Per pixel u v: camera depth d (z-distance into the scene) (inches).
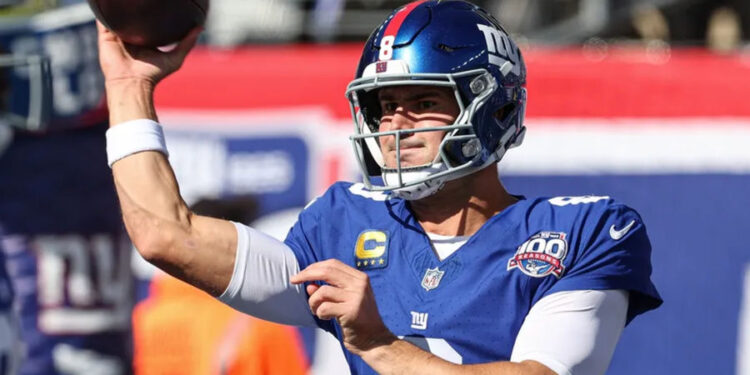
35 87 458.6
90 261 630.5
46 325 629.9
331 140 616.7
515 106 313.3
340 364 591.2
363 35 760.3
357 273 268.8
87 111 610.2
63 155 626.2
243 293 292.5
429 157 295.6
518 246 295.7
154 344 543.8
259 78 623.2
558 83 602.5
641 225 304.2
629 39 812.0
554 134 601.9
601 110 600.7
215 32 764.0
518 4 829.2
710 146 593.0
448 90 297.4
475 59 298.2
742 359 585.9
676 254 593.0
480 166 303.3
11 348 566.9
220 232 290.5
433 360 267.3
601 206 300.4
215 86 625.0
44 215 628.7
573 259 291.0
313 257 315.9
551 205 302.8
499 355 289.1
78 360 628.7
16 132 622.8
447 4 308.2
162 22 301.0
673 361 588.4
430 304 295.0
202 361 532.1
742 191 589.6
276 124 621.3
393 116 299.4
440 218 307.6
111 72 303.7
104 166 628.4
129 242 631.2
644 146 597.6
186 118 625.9
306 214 325.7
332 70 620.7
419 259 302.2
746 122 591.5
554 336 278.2
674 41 814.5
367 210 318.3
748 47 794.2
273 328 530.9
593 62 608.1
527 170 603.5
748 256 587.2
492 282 291.1
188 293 542.6
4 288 569.3
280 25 763.4
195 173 623.5
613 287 289.3
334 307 265.3
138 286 630.5
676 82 595.5
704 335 588.1
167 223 284.4
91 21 592.1
